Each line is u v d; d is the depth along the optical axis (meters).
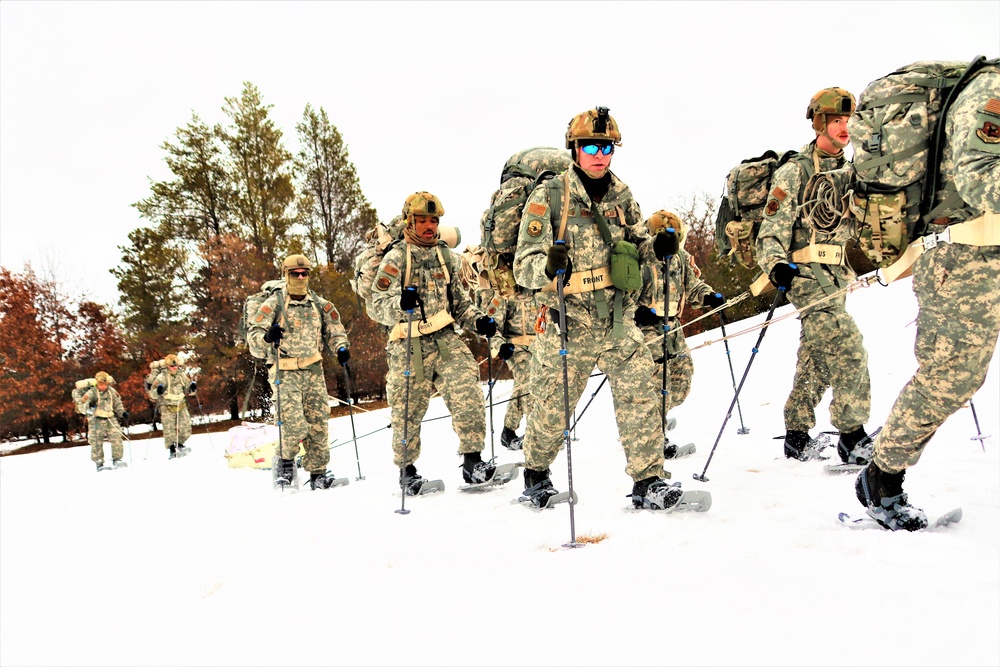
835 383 4.73
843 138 4.63
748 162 5.48
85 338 29.88
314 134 30.44
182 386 14.91
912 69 2.97
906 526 3.19
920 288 3.08
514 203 4.51
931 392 3.03
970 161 2.59
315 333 7.32
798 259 4.83
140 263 26.34
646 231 4.32
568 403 3.53
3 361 27.69
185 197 27.86
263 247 28.03
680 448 5.95
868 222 3.13
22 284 28.97
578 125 3.98
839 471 4.64
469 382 5.69
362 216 30.73
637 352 4.10
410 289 5.28
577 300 4.09
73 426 29.45
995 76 2.65
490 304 7.87
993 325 2.90
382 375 27.73
